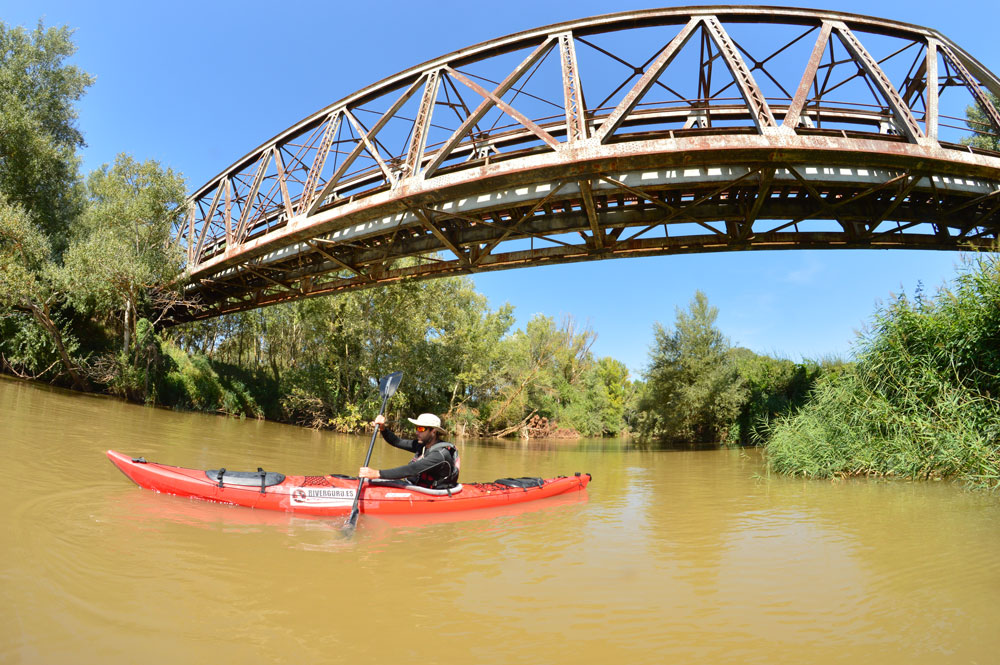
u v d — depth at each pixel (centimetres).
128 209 1970
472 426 3042
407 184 1170
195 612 251
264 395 2644
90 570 290
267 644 224
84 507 419
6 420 859
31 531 343
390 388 642
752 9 1091
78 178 2583
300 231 1380
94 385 1972
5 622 222
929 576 340
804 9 1099
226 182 1848
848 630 256
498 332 3338
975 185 1173
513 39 1157
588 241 1329
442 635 243
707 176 1056
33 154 2197
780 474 970
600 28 1115
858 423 916
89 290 1758
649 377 2509
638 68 1123
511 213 1269
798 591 313
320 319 2434
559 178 1062
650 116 1262
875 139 1033
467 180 1083
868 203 1252
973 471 746
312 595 285
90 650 206
